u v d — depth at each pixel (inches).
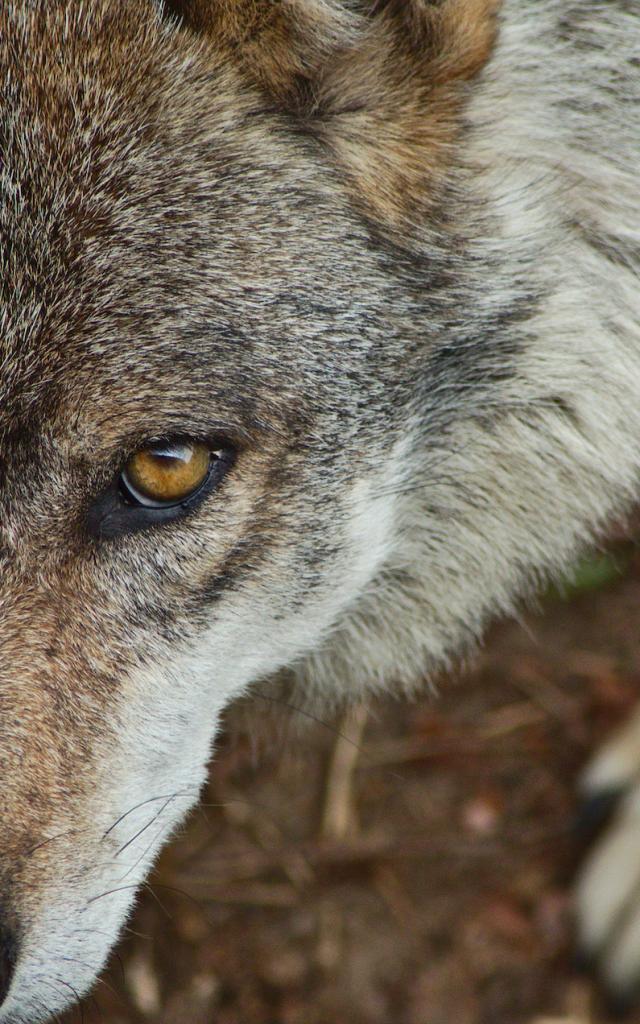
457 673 319.0
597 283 235.8
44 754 187.2
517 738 348.8
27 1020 187.9
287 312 194.1
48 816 186.1
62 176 184.2
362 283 201.3
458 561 253.3
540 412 237.0
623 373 241.8
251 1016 315.6
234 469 194.9
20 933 179.9
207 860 331.6
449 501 242.2
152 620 197.6
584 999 314.2
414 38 200.7
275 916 326.3
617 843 309.3
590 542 262.2
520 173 223.6
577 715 349.4
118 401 182.4
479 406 229.5
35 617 189.5
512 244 220.8
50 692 189.6
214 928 323.6
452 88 208.1
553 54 231.1
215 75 193.3
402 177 206.8
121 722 196.5
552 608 361.4
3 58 185.5
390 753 347.6
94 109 187.0
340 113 201.9
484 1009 316.5
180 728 206.5
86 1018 298.8
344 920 327.0
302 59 192.2
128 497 189.8
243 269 191.5
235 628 208.4
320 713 283.9
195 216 189.6
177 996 314.8
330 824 336.8
